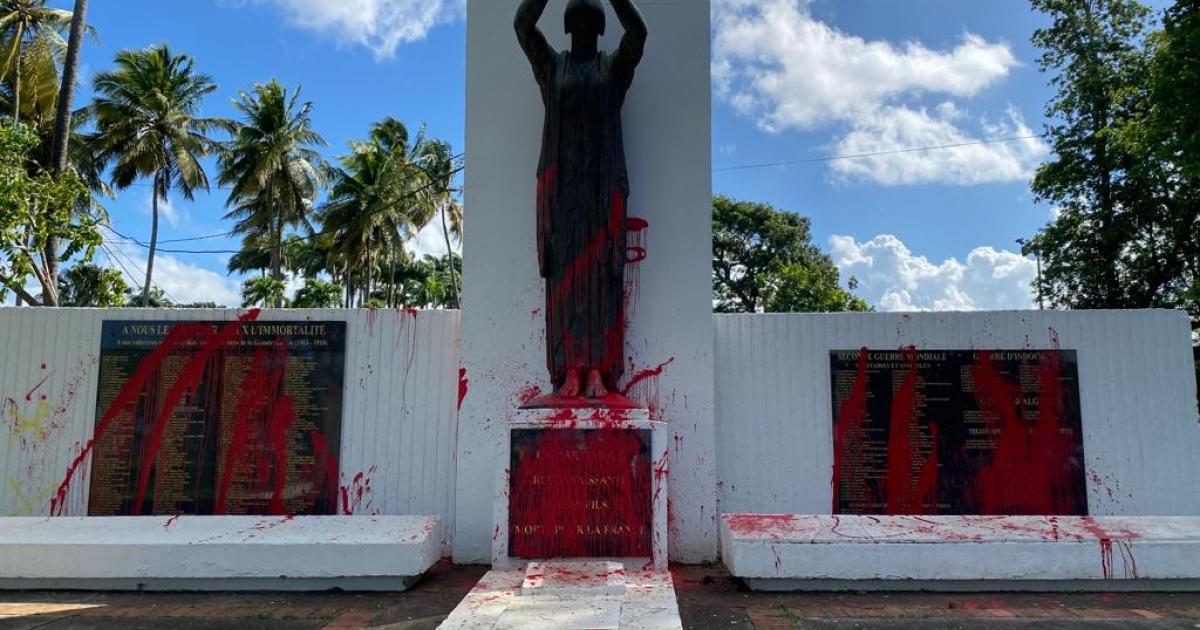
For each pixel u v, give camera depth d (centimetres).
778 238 3972
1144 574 648
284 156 3288
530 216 855
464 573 768
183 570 672
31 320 899
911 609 605
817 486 872
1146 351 873
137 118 2852
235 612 609
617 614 466
